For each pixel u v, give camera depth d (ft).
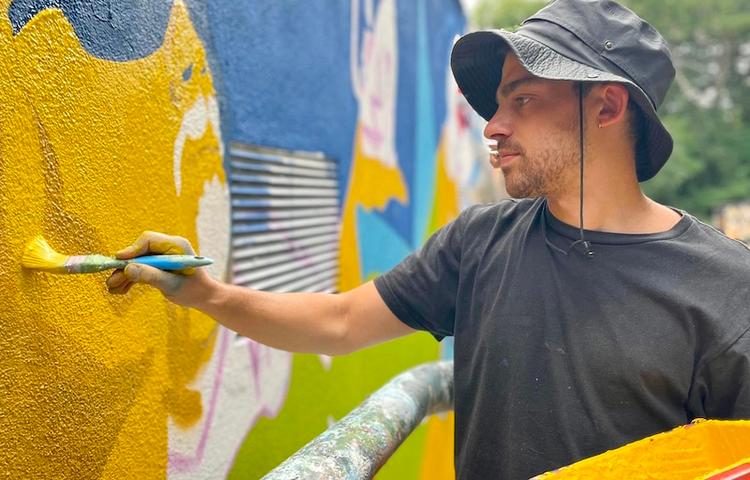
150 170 6.04
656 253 5.10
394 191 14.89
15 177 4.43
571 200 5.34
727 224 57.06
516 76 5.31
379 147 13.71
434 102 18.83
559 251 5.32
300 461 4.67
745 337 4.78
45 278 4.76
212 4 7.13
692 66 60.29
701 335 4.89
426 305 6.13
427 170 18.15
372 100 13.21
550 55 5.07
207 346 7.14
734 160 57.62
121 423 5.66
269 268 8.79
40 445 4.70
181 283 5.06
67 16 4.89
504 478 5.37
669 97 59.67
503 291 5.46
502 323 5.38
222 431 7.49
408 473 14.61
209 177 7.17
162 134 6.22
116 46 5.49
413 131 16.61
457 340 5.84
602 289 5.12
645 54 5.19
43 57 4.66
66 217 4.93
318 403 10.24
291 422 9.31
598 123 5.23
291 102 9.30
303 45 9.68
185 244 4.94
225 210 7.55
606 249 5.18
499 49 5.60
